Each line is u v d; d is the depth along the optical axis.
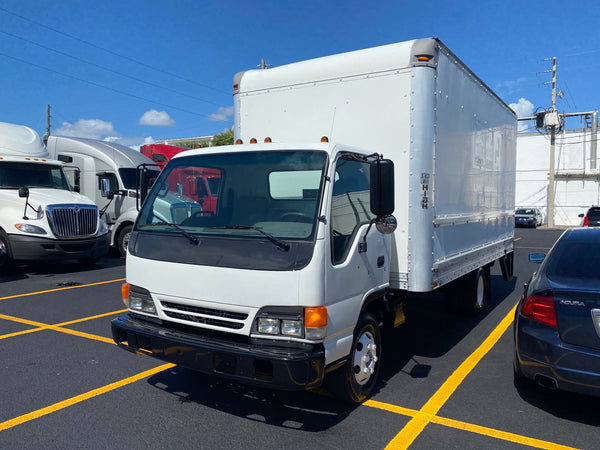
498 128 8.02
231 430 3.87
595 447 3.68
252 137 6.11
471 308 7.50
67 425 3.91
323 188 3.79
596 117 38.56
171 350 3.86
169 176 4.59
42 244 10.81
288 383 3.40
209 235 3.98
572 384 3.84
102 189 14.28
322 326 3.55
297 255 3.59
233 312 3.75
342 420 4.08
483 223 7.27
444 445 3.69
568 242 4.79
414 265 4.97
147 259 4.20
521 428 3.98
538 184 40.84
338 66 5.44
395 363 5.58
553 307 4.00
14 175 11.65
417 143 4.94
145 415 4.11
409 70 4.98
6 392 4.55
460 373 5.25
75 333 6.47
